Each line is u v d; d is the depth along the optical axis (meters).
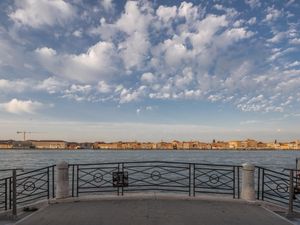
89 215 5.18
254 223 4.78
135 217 5.05
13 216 5.27
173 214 5.23
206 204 5.99
